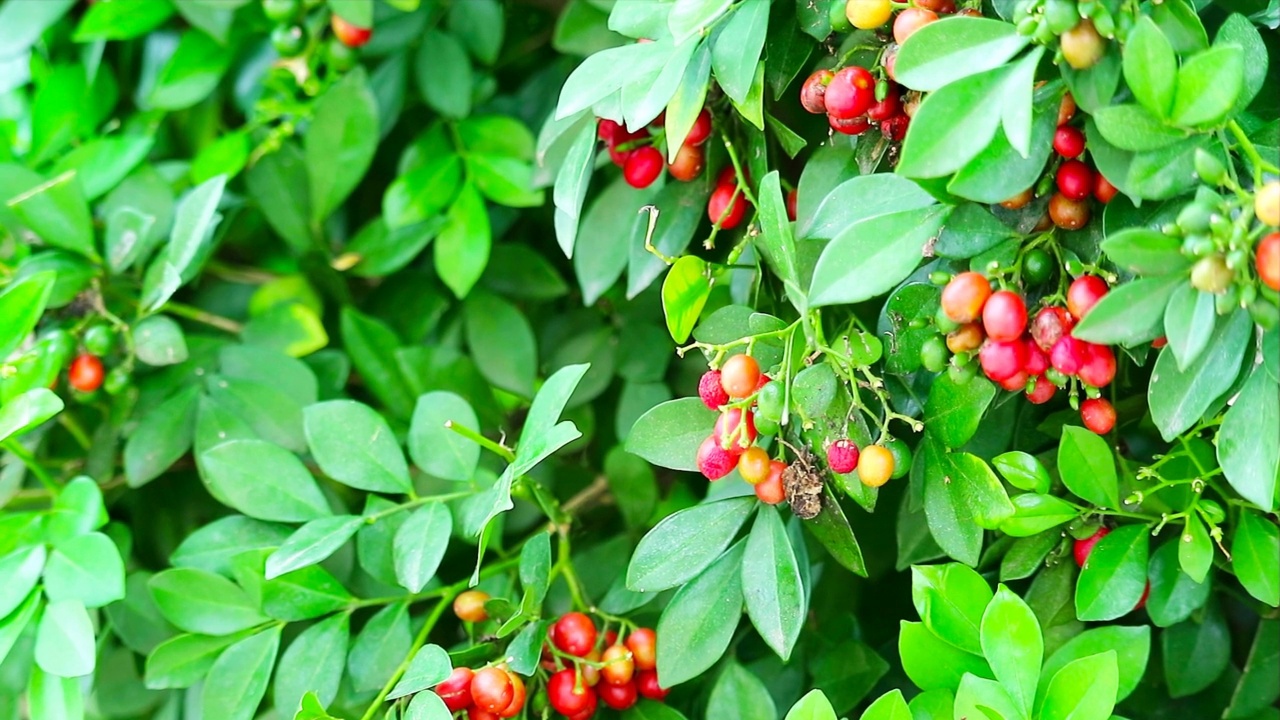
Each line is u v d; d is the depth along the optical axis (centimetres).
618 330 96
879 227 77
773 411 79
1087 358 76
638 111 79
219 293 99
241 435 91
